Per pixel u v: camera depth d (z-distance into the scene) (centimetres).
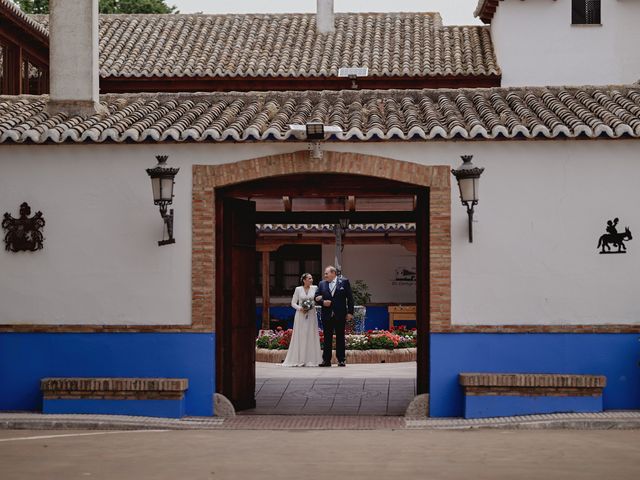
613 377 1438
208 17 3066
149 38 2911
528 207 1448
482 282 1449
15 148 1480
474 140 1446
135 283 1470
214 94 1662
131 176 1473
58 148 1479
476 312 1448
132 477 987
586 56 2766
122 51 2816
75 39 1584
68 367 1473
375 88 2728
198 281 1463
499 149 1449
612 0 2761
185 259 1466
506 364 1442
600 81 2766
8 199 1482
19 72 2442
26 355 1475
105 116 1566
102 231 1475
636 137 1428
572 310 1445
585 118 1476
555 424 1351
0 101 1681
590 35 2764
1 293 1480
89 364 1471
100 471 1022
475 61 2766
